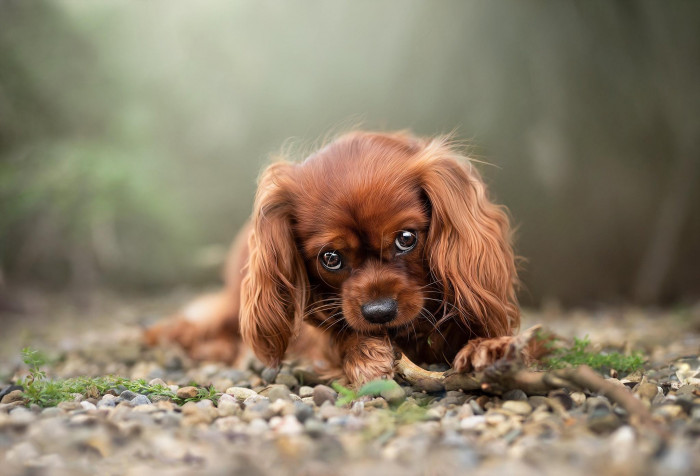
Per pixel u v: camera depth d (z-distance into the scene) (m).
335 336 3.85
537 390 2.92
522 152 9.16
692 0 8.76
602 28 9.05
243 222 11.03
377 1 9.68
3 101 9.84
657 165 9.25
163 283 11.02
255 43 10.27
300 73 10.23
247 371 4.38
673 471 2.12
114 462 2.42
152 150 10.58
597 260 9.23
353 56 9.96
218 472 2.26
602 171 9.17
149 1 10.21
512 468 2.20
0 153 9.98
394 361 3.45
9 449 2.54
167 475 2.25
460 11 9.30
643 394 3.05
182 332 5.53
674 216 8.97
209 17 10.21
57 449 2.50
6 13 9.77
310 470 2.27
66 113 10.35
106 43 10.31
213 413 2.99
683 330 5.54
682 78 8.90
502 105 9.24
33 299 9.15
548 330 4.01
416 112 9.66
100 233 10.20
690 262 9.05
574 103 9.15
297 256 3.80
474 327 3.65
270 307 3.77
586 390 3.05
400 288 3.45
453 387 3.20
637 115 9.16
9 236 10.02
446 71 9.51
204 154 10.89
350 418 2.80
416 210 3.58
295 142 4.48
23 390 3.54
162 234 11.04
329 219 3.55
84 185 9.86
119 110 10.45
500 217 3.94
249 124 10.63
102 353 5.25
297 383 3.81
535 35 9.14
